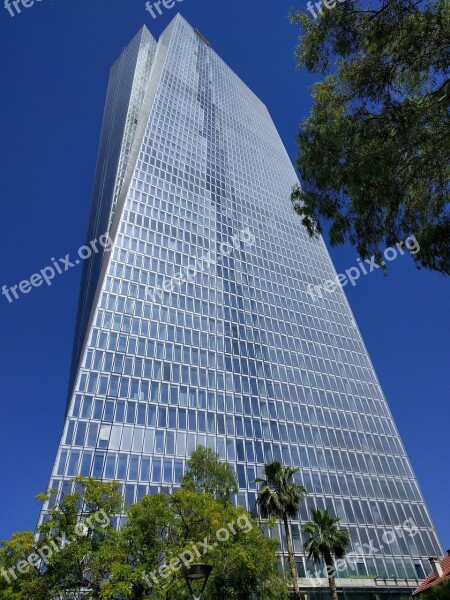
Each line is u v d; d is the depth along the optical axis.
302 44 15.60
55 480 43.88
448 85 12.46
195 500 21.77
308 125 15.33
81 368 54.16
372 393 82.75
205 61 147.38
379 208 14.46
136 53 129.75
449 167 13.59
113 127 117.38
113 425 51.28
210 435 57.78
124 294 64.81
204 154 106.12
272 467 36.34
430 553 60.09
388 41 13.73
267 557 22.59
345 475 64.88
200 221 87.50
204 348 67.56
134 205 78.25
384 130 13.52
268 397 68.44
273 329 80.50
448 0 12.32
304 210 15.82
